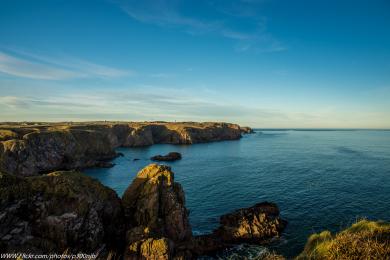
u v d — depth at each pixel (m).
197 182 61.50
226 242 31.83
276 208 39.16
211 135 191.75
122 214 29.77
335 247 12.40
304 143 170.50
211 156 108.62
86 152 95.25
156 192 30.39
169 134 176.62
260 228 33.25
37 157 73.56
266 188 54.81
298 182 59.38
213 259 28.36
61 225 22.44
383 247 11.12
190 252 28.14
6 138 74.06
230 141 189.88
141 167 85.88
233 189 54.69
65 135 85.12
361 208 41.75
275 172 71.38
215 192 52.78
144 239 24.88
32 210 21.64
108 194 29.19
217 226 36.66
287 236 32.75
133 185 32.62
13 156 67.56
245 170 75.38
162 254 23.39
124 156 112.19
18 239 19.86
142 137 156.12
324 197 47.66
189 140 169.75
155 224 28.53
